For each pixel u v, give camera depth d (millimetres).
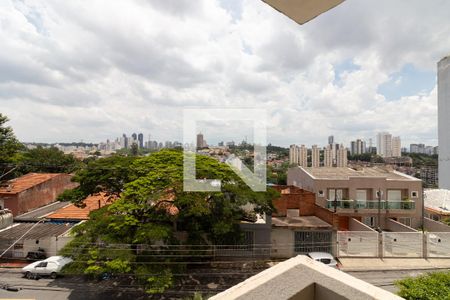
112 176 14102
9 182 20828
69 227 17109
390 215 20766
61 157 37312
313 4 1468
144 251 11875
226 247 15430
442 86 26938
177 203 12328
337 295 1589
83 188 14430
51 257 14406
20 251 15742
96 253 11102
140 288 12633
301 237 16109
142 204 12062
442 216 21391
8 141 17391
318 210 18062
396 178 21984
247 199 12828
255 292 1626
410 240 16156
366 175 22797
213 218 13195
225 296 1633
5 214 18453
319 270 1763
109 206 12398
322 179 21422
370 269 14547
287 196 18359
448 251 15938
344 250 16125
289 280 1687
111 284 13055
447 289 6516
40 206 24656
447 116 26125
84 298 11844
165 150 15031
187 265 14789
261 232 15969
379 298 1532
